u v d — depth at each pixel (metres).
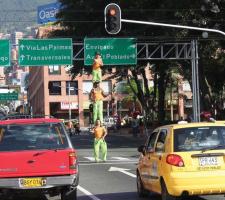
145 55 45.47
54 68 119.44
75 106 120.00
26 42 41.31
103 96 30.67
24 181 12.67
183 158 12.32
